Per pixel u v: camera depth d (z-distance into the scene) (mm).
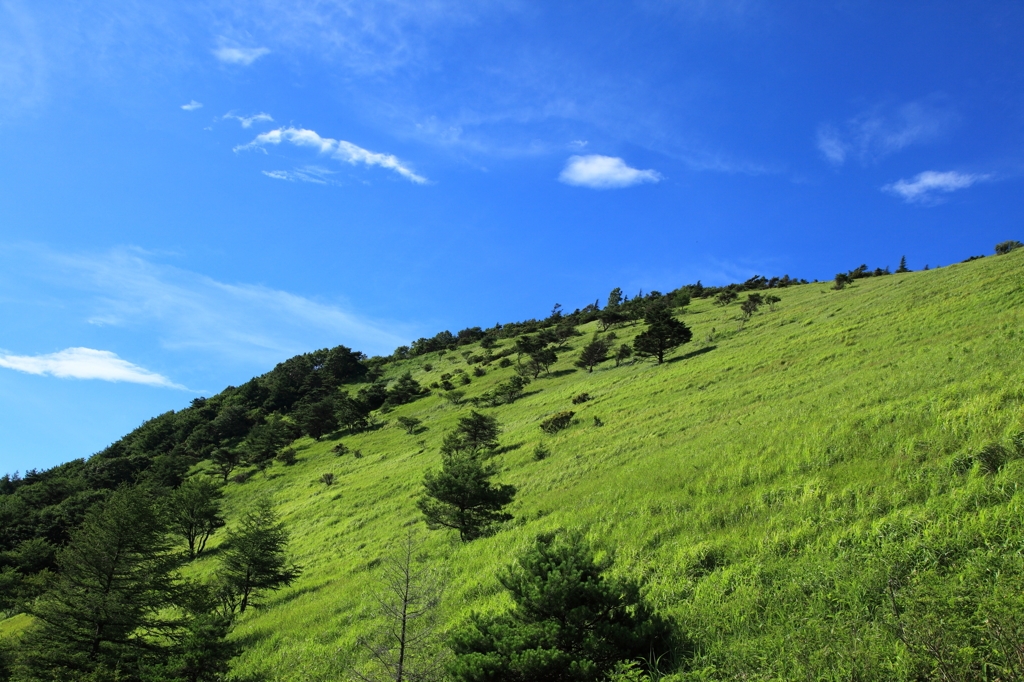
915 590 7508
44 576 26922
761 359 39156
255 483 72688
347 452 74125
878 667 6352
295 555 31891
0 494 104438
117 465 108375
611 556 13102
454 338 184875
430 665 9578
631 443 28000
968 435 11742
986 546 7980
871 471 12094
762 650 7535
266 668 14625
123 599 14305
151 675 12422
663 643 8445
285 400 145750
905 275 66688
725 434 21203
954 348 21234
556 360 85062
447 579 16859
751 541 11211
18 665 13211
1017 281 29219
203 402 165375
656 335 58844
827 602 8195
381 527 32094
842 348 32344
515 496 26078
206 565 37938
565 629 8094
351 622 16281
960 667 5883
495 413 64688
